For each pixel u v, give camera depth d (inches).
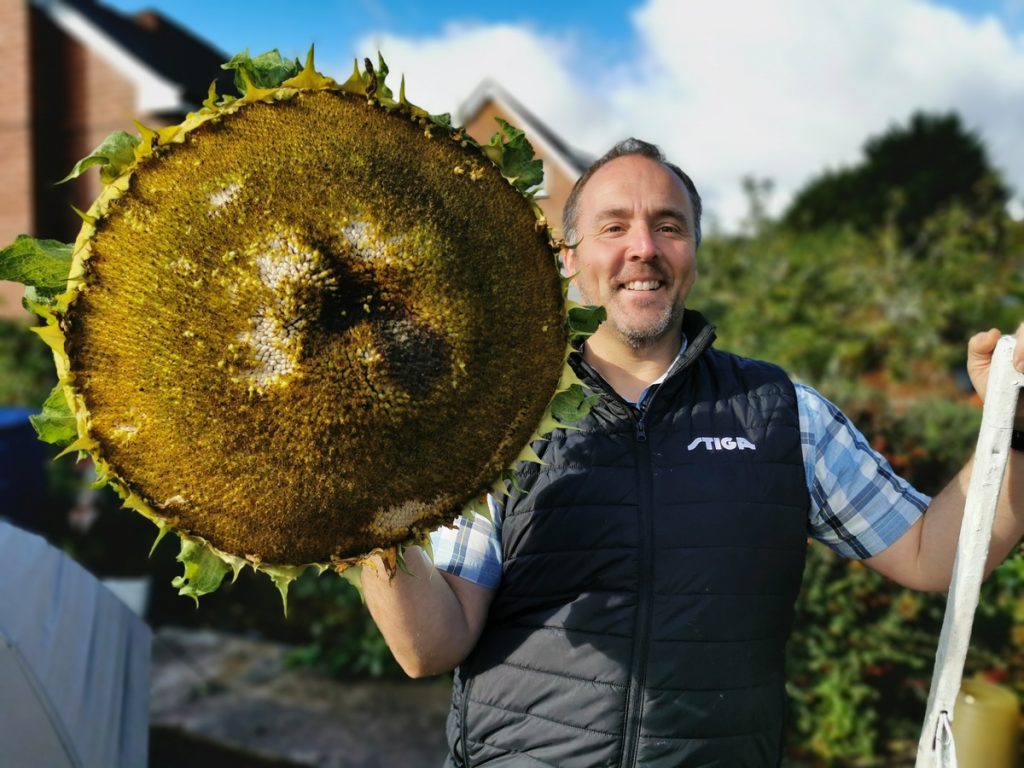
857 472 33.5
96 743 44.3
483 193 24.3
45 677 42.0
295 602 103.9
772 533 31.8
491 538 32.1
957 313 201.5
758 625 31.3
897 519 33.2
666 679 30.0
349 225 22.9
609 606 30.5
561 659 30.5
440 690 85.8
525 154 24.9
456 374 23.7
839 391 81.4
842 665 66.1
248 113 22.8
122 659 52.9
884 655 65.1
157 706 81.8
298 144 22.8
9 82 197.5
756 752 31.1
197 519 22.7
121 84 197.2
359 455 23.1
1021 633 61.9
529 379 25.0
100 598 53.7
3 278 22.3
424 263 23.2
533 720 30.7
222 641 97.0
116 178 22.3
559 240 25.0
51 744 40.9
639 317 34.0
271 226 22.4
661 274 34.0
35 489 118.6
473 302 23.9
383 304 23.3
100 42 193.3
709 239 214.4
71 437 22.9
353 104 23.5
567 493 31.5
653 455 31.9
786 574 32.1
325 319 22.7
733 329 179.2
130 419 22.3
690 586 30.6
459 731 32.6
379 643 89.2
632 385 35.5
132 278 22.0
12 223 199.0
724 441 32.4
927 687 66.9
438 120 24.0
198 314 22.1
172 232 22.1
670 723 29.9
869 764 66.6
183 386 22.1
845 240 238.5
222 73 245.0
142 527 117.6
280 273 22.2
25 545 49.8
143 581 101.7
